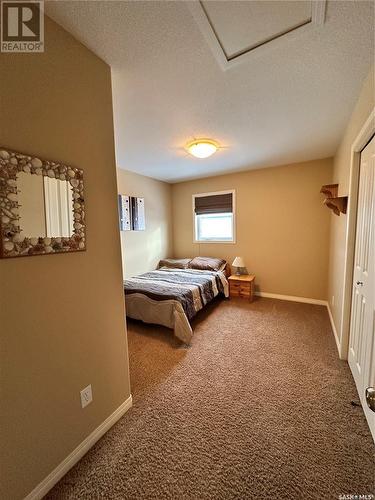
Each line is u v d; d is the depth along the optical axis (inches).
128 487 42.1
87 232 47.7
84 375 48.4
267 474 43.3
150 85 60.2
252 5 38.7
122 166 135.9
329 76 57.6
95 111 48.9
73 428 46.3
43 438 40.9
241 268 161.0
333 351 86.0
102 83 50.4
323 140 100.1
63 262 43.2
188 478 43.1
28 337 38.0
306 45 47.4
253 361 80.8
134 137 93.7
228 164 136.8
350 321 77.3
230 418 56.6
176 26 42.1
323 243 133.9
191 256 183.3
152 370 76.7
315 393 64.4
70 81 43.3
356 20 41.3
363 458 45.7
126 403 59.9
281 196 143.5
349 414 56.8
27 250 36.7
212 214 172.9
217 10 39.4
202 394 65.2
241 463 45.5
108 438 52.1
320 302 137.6
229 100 68.1
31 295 38.1
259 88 62.5
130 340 97.3
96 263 50.4
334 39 45.8
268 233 150.3
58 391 43.3
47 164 39.4
